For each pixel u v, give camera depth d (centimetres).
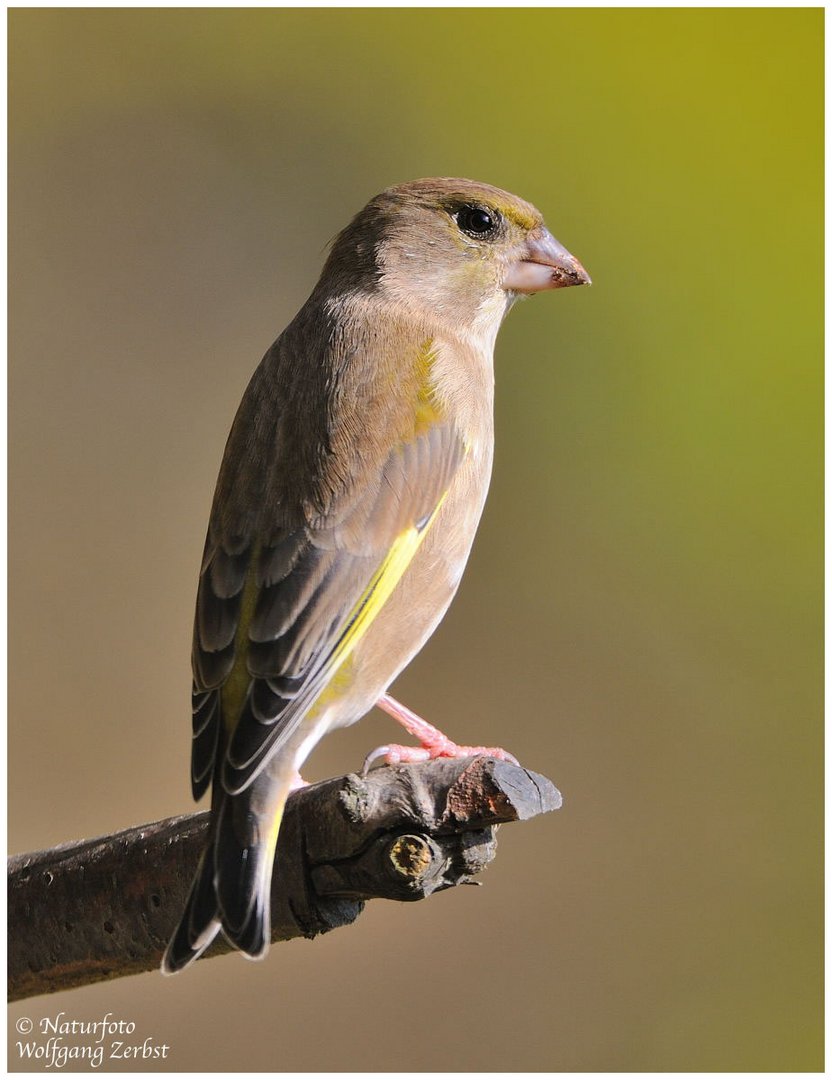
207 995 1184
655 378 1433
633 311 1447
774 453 1415
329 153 1543
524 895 1268
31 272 1448
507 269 853
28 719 1309
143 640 1366
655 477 1418
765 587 1390
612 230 1458
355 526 694
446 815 579
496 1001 1216
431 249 838
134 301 1470
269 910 600
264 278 1500
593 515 1415
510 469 1428
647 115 1473
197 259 1493
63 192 1482
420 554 743
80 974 685
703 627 1381
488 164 1503
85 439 1410
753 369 1427
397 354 758
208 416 1453
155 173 1509
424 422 735
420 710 1364
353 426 720
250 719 640
